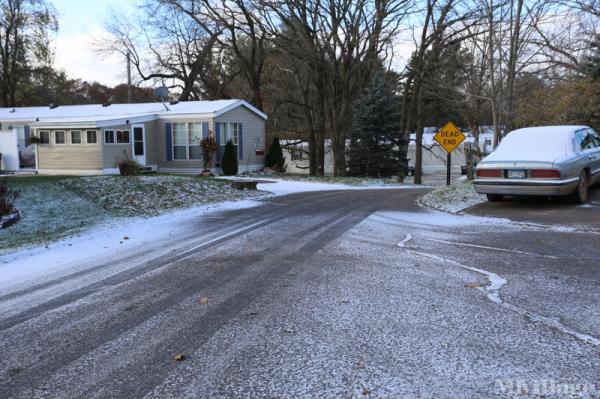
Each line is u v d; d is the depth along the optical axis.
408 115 31.41
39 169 23.62
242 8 30.23
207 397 3.33
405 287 5.62
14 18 36.62
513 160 10.36
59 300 5.59
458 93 22.69
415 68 27.58
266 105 39.69
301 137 41.31
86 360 3.96
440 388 3.37
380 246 7.81
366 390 3.36
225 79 40.44
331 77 28.36
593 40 18.72
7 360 4.01
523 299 5.12
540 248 7.31
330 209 12.27
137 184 15.33
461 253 7.20
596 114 18.25
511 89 18.19
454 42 24.48
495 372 3.57
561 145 10.71
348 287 5.66
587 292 5.29
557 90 18.47
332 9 26.22
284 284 5.85
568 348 3.94
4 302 5.61
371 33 26.59
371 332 4.34
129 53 41.78
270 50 32.62
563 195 10.36
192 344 4.20
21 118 26.48
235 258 7.31
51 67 40.19
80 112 27.91
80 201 13.25
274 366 3.74
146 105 28.36
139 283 6.16
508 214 10.12
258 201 14.54
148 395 3.38
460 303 5.05
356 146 30.45
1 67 37.88
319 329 4.44
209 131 25.44
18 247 8.82
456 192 13.05
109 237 9.58
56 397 3.39
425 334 4.27
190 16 31.95
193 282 6.10
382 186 22.70
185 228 10.27
